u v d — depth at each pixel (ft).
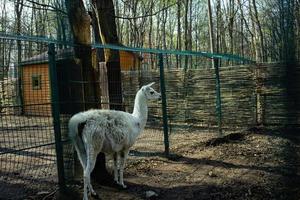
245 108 36.60
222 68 37.81
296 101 8.57
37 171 21.77
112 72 24.66
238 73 36.86
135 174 21.43
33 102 23.58
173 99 40.91
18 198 16.88
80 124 17.42
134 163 23.62
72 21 19.74
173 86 40.96
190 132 35.37
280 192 16.71
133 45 84.94
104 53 26.18
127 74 41.88
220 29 90.68
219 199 17.17
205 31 115.96
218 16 87.45
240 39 103.55
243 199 16.98
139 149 27.99
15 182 19.52
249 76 36.14
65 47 19.29
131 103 40.63
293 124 9.48
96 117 17.66
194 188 18.72
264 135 31.12
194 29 108.27
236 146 27.94
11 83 23.40
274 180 18.95
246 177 20.06
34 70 21.83
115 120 18.25
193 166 22.84
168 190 18.58
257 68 35.45
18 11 75.05
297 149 10.06
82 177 19.75
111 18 24.48
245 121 36.68
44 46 23.20
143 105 20.48
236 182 19.34
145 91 20.44
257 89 35.45
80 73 19.75
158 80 40.34
